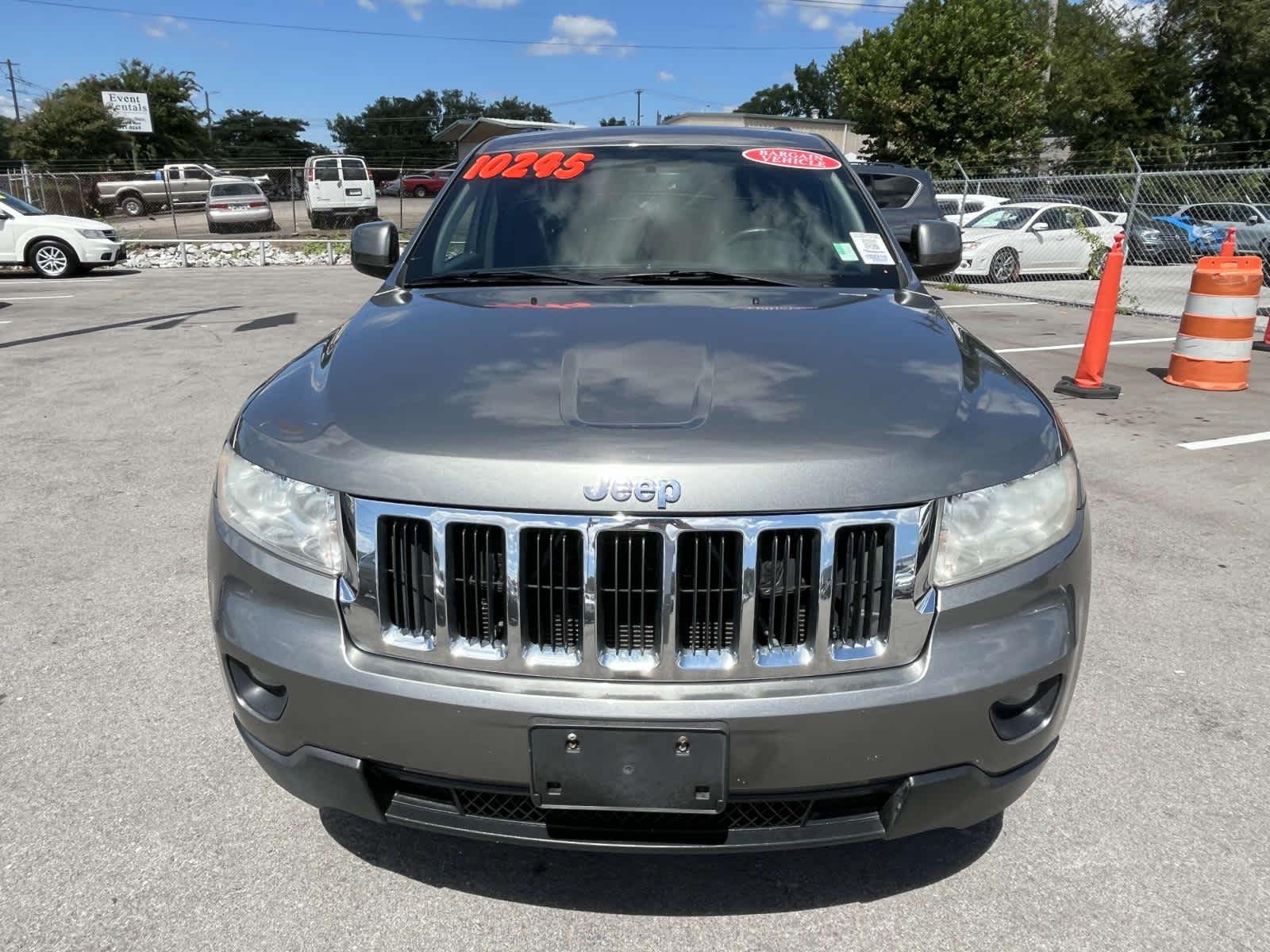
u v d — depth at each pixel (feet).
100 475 16.34
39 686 9.57
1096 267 50.57
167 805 7.82
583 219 10.02
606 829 5.86
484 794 5.95
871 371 6.59
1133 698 9.53
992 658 5.71
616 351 6.82
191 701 9.35
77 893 6.84
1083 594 6.32
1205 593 11.90
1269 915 6.72
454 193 10.77
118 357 27.17
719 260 9.53
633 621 5.49
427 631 5.69
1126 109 106.11
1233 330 22.88
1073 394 22.57
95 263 54.65
